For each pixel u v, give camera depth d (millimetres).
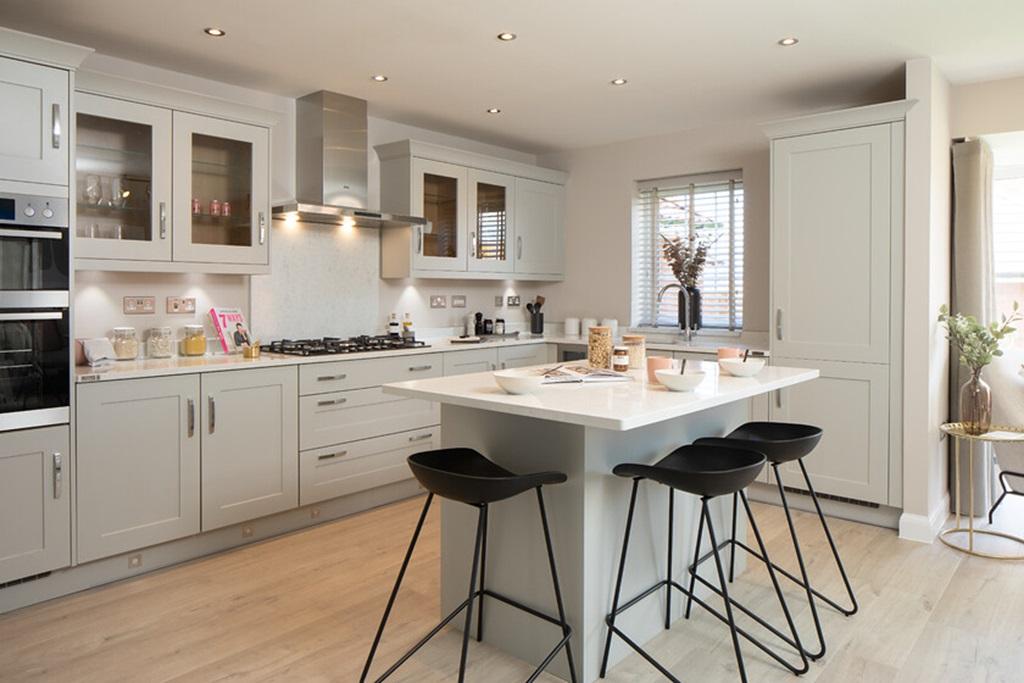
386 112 4504
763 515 3965
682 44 3293
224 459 3336
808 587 2451
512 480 1906
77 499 2857
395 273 4613
